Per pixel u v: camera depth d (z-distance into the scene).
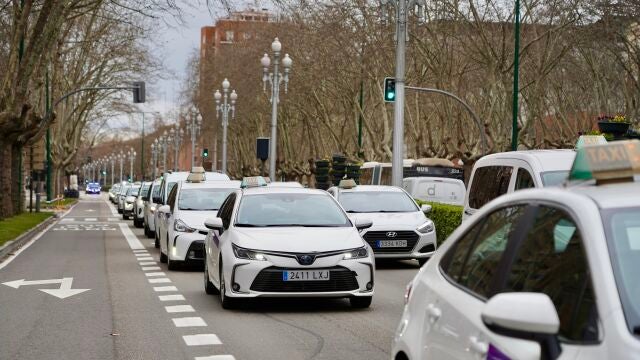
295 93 77.38
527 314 3.66
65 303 15.25
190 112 113.06
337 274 13.75
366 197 23.59
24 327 12.59
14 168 50.38
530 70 59.59
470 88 65.19
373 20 56.19
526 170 14.63
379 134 73.75
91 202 101.50
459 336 4.68
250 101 90.00
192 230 20.98
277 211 15.20
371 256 14.16
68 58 78.38
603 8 46.38
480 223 5.32
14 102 38.56
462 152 62.00
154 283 18.48
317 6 60.41
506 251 4.69
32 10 41.91
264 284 13.66
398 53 32.47
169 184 29.94
